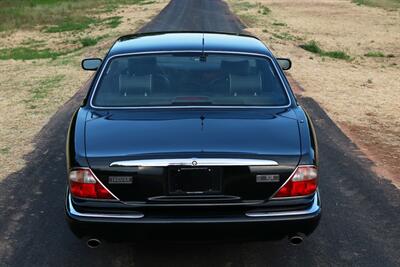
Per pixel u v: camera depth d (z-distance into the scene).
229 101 4.27
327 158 6.91
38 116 8.86
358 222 5.04
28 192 5.68
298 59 16.59
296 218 3.61
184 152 3.55
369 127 8.65
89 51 17.45
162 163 3.51
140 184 3.55
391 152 7.27
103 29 27.38
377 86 12.60
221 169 3.55
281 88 4.43
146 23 27.97
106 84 4.40
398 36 26.20
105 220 3.56
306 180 3.63
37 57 17.59
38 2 45.34
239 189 3.59
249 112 4.16
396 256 4.42
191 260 4.31
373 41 24.41
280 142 3.72
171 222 3.54
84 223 3.58
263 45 4.98
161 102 4.24
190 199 3.58
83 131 3.88
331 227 4.93
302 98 10.55
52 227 4.90
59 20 32.72
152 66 4.48
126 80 4.38
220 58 4.57
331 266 4.26
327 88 11.92
